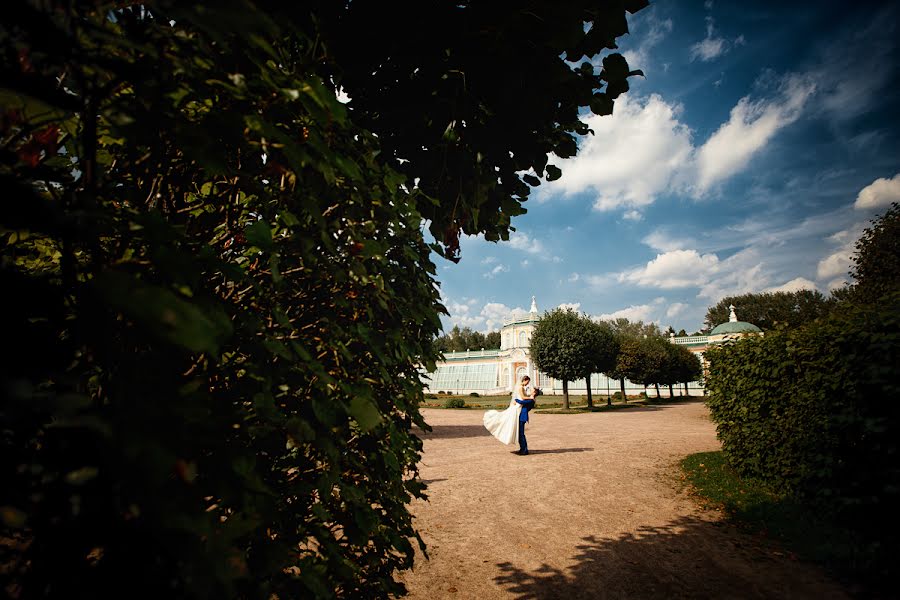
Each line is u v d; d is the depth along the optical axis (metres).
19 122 0.80
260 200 1.09
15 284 0.68
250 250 1.30
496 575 3.70
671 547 4.25
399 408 1.72
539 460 8.74
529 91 2.01
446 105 2.09
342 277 1.19
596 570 3.78
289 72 1.15
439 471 7.77
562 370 24.00
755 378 6.18
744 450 6.55
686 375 32.78
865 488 4.07
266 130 0.81
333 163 1.02
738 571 3.68
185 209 1.19
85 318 0.72
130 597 0.64
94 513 0.63
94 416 0.50
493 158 2.39
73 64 0.68
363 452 1.53
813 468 4.87
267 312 1.28
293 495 1.25
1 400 0.46
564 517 5.22
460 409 28.50
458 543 4.43
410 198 1.72
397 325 1.64
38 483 0.64
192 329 0.50
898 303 4.17
